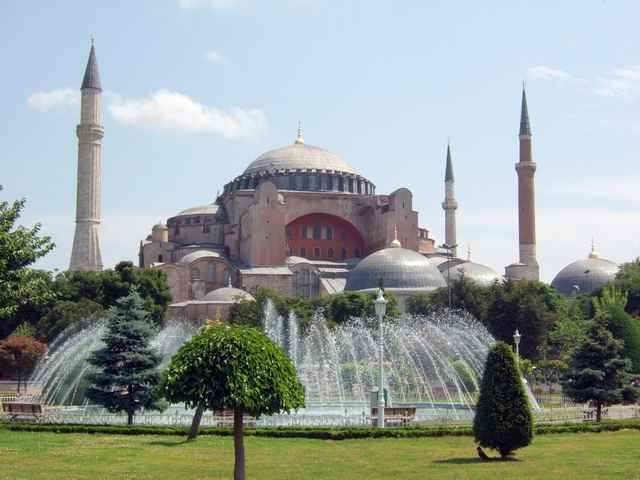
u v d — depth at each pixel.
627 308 109.12
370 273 122.69
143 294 101.25
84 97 130.12
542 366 81.81
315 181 148.00
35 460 27.45
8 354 76.69
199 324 113.31
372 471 25.38
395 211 137.38
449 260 128.38
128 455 28.81
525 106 143.12
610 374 44.50
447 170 164.25
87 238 128.12
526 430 27.98
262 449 30.69
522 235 140.38
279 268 133.00
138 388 39.75
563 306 103.50
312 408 54.59
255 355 22.16
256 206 134.00
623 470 25.28
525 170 141.00
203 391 21.78
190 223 146.75
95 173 129.88
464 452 29.95
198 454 29.19
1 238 35.34
